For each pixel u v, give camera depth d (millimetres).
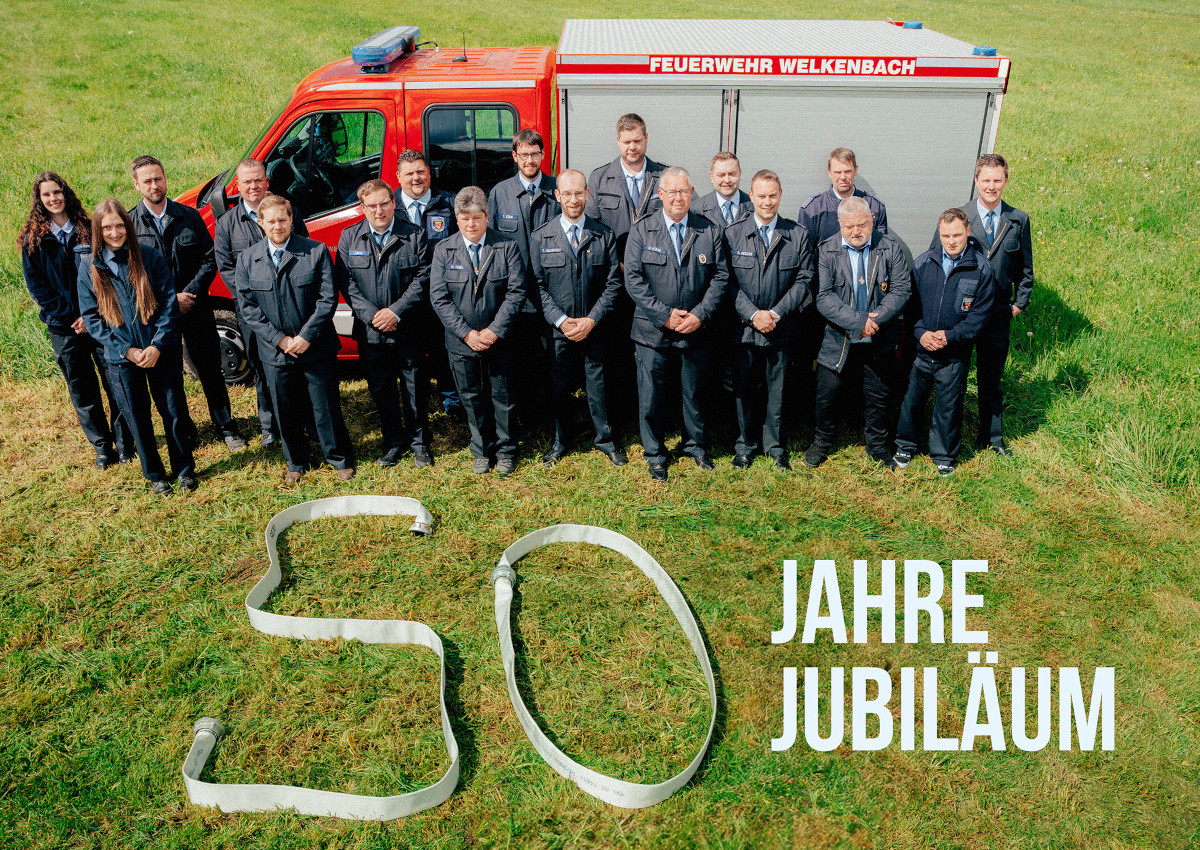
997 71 5641
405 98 6062
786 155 5926
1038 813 3652
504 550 5148
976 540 5281
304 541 5270
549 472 5902
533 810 3619
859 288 5379
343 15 21750
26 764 3838
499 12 23359
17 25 19406
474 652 4422
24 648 4480
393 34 6828
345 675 4301
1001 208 5625
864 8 27172
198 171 12227
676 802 3652
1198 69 21078
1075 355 7344
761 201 5137
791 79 5711
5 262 8938
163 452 6176
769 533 5305
